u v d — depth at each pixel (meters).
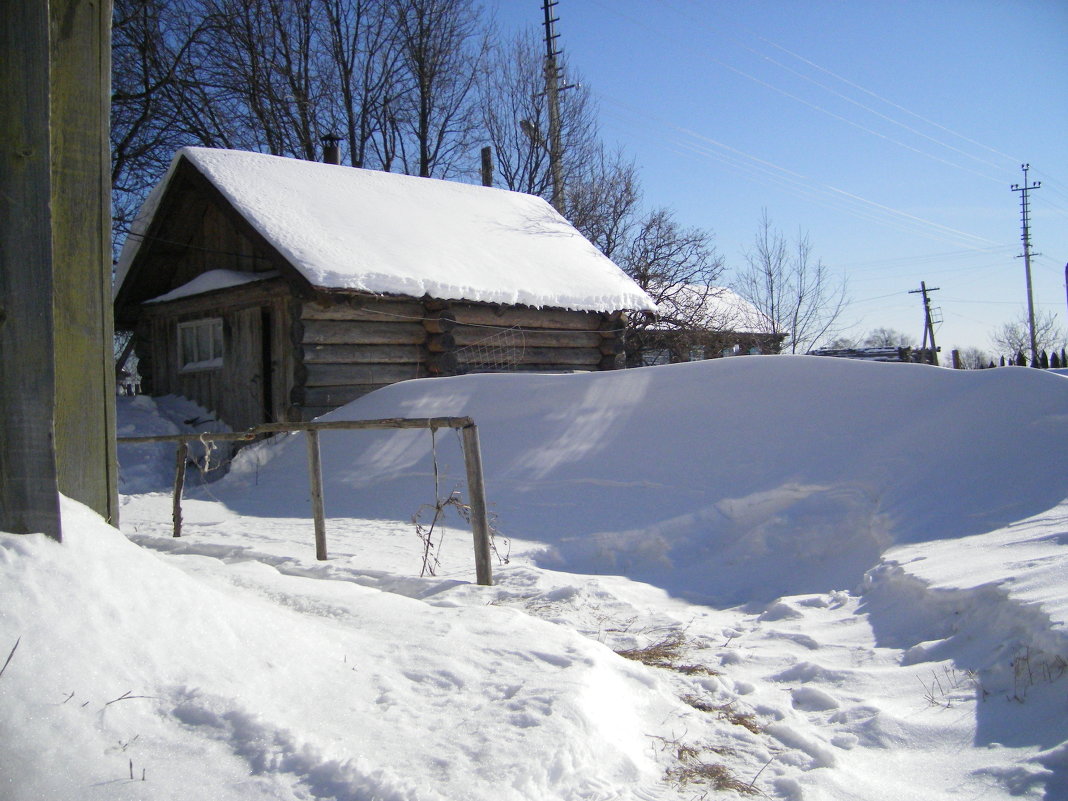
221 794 2.25
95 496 3.31
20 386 2.68
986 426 6.46
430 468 9.62
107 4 3.42
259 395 13.50
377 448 10.63
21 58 2.78
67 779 2.19
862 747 3.16
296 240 12.57
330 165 16.73
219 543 7.34
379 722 2.78
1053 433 6.03
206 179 13.66
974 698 3.33
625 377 9.36
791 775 2.91
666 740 3.13
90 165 3.34
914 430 6.84
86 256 3.32
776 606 5.02
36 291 2.73
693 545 6.64
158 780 2.25
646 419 8.63
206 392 14.77
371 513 8.94
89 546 2.79
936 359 23.64
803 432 7.50
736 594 5.80
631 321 17.77
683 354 23.12
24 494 2.67
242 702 2.60
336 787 2.33
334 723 2.72
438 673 3.23
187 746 2.40
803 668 3.94
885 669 3.81
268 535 7.88
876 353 23.23
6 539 2.60
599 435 8.76
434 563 6.27
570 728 2.80
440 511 5.89
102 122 3.39
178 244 15.45
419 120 29.08
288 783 2.33
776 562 6.11
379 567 6.19
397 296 12.69
